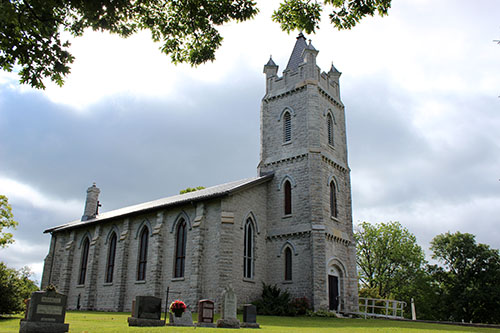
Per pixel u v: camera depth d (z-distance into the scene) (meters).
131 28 13.88
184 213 33.59
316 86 37.00
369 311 52.75
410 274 58.31
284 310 29.41
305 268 31.73
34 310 14.45
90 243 41.41
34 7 11.27
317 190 33.53
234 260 30.73
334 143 37.97
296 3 13.82
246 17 14.24
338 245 34.41
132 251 36.91
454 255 62.88
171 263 33.00
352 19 13.46
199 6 14.07
